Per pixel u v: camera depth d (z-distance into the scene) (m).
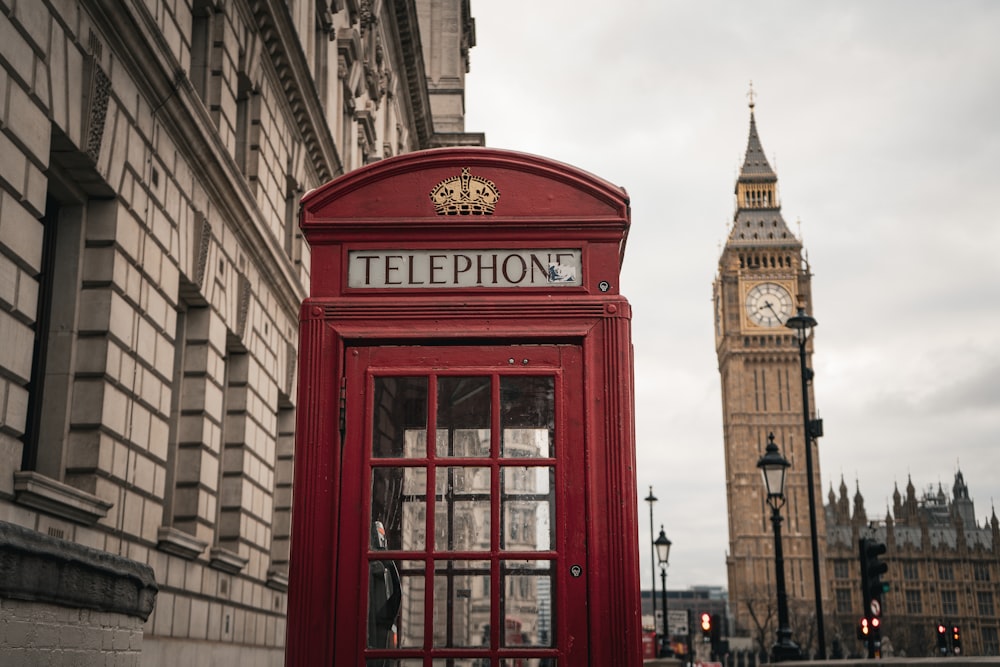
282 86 22.11
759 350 155.75
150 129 14.20
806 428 26.61
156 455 14.48
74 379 12.48
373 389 6.09
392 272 6.32
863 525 170.62
